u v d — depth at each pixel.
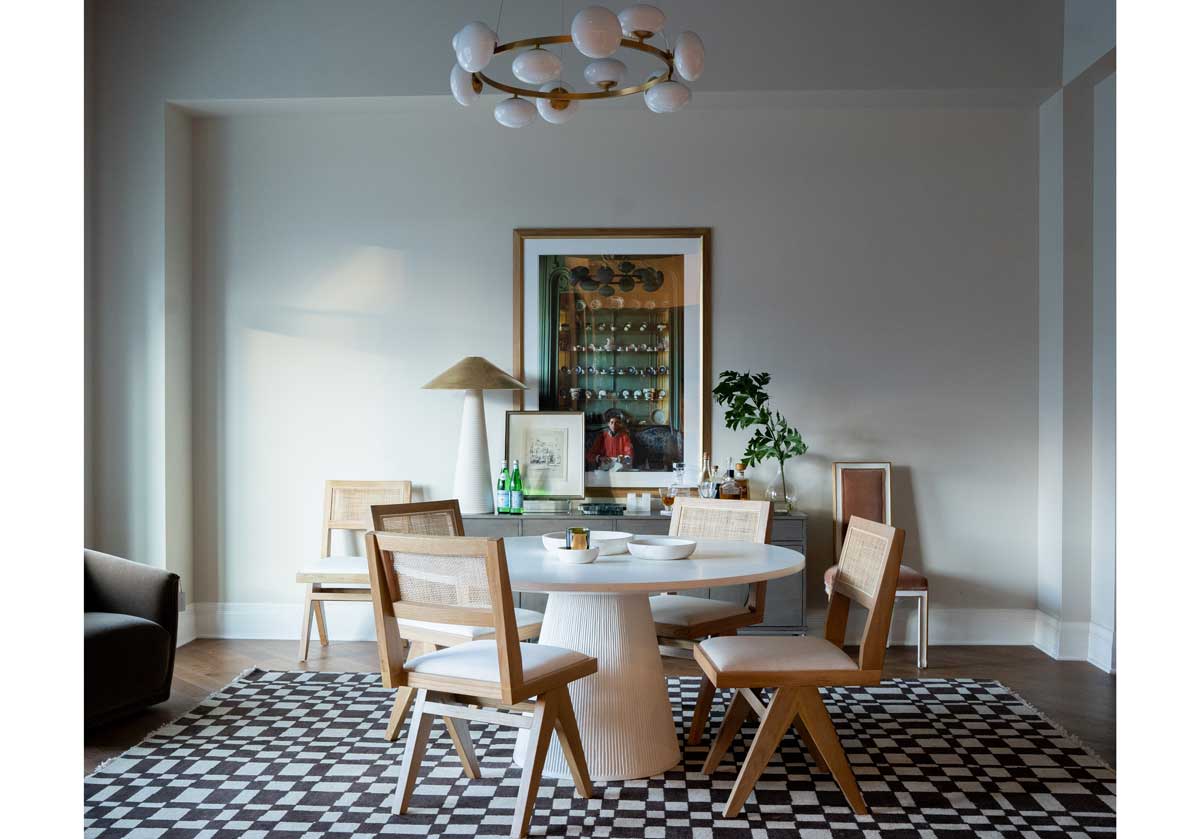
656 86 3.04
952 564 4.96
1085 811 2.78
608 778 3.00
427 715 2.77
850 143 4.94
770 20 4.60
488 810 2.78
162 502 4.76
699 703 3.35
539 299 4.98
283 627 5.02
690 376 4.96
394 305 5.01
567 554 2.95
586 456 4.97
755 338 4.96
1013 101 4.82
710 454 4.96
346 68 4.68
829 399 4.95
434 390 5.01
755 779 2.74
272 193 5.01
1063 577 4.68
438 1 4.67
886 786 2.97
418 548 2.54
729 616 3.41
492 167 4.99
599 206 4.97
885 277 4.95
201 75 4.74
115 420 4.79
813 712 2.77
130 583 3.75
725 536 3.70
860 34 4.60
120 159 4.77
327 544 4.88
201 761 3.18
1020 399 4.95
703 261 4.94
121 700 3.49
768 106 4.88
